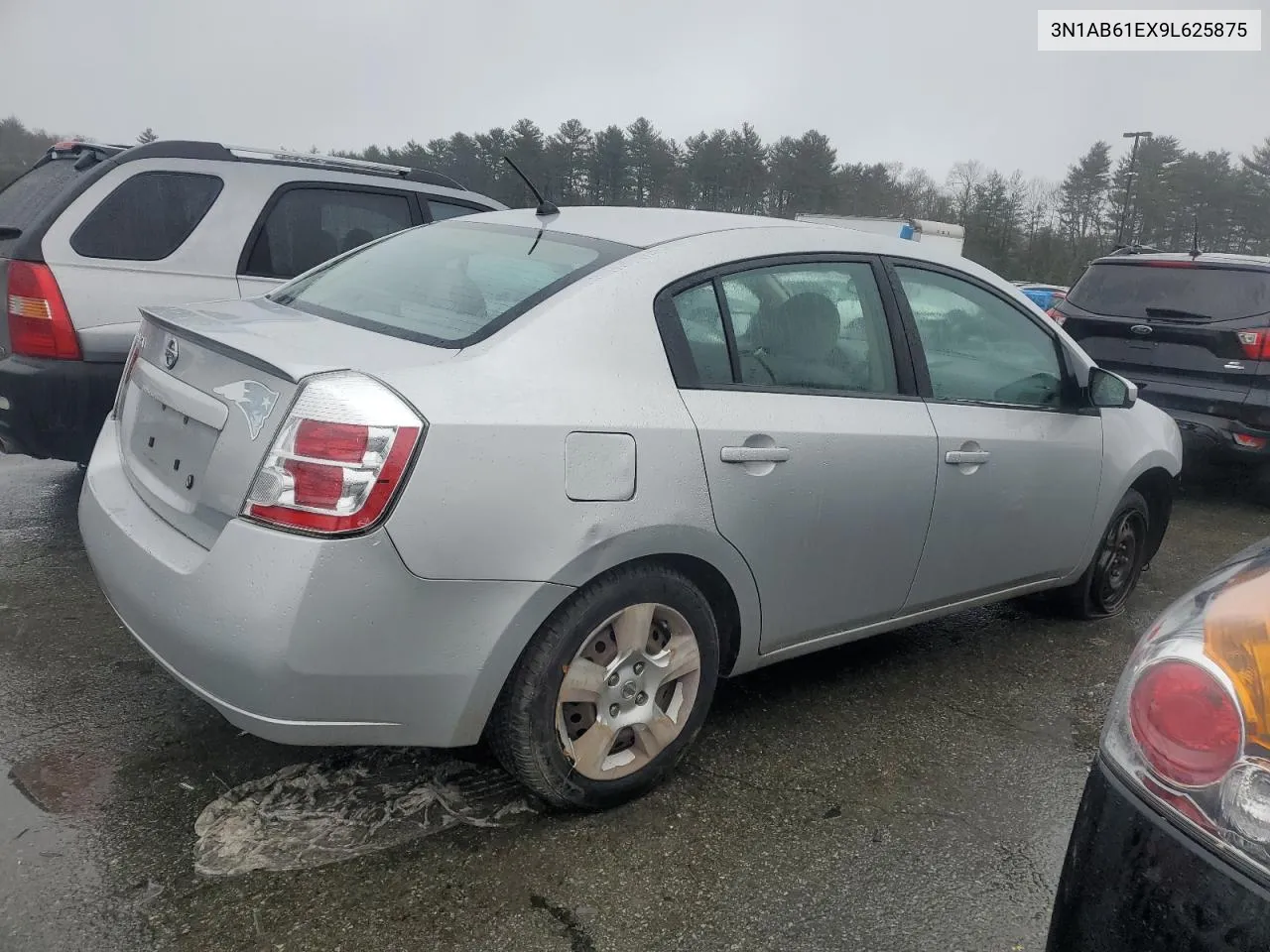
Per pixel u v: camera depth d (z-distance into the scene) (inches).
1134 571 179.5
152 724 117.8
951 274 139.3
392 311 108.3
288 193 204.7
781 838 104.5
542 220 125.9
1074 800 116.6
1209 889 56.4
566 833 102.3
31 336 171.3
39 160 221.3
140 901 88.3
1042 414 147.6
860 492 119.1
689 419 102.7
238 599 83.4
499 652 91.9
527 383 93.6
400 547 84.5
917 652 158.9
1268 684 57.2
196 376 96.7
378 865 95.3
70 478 221.8
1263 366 252.2
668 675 106.5
